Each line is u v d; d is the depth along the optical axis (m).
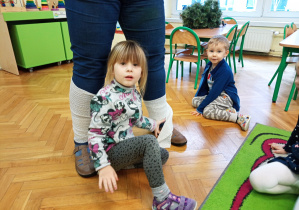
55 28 3.05
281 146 1.24
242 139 1.38
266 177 0.90
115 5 0.84
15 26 2.64
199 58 2.26
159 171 0.83
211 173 1.09
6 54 2.78
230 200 0.92
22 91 2.20
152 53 1.01
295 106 1.87
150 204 0.91
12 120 1.60
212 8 2.80
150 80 1.07
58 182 1.02
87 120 1.04
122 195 0.95
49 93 2.14
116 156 0.91
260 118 1.66
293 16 3.77
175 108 1.83
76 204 0.91
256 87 2.35
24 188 0.98
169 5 4.64
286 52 1.76
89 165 1.05
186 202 0.84
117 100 0.87
